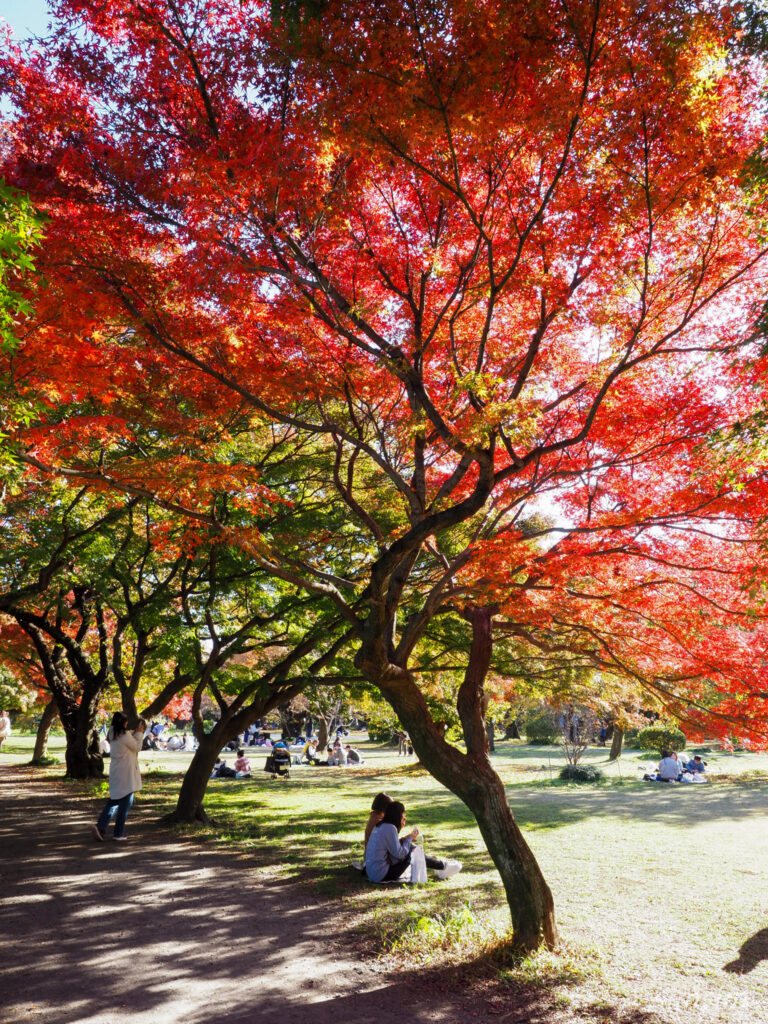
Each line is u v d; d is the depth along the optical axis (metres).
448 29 4.82
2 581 16.45
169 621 12.77
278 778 24.97
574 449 8.03
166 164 6.20
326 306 7.13
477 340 7.78
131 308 6.52
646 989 5.40
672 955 6.14
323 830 12.70
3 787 18.12
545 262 6.39
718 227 6.16
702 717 7.07
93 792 17.19
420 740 6.78
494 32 4.80
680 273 6.43
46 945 6.19
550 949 6.16
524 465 6.14
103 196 6.24
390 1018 4.88
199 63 6.21
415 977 5.63
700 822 13.88
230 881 8.65
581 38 5.02
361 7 4.81
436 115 5.19
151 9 6.09
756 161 5.13
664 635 7.38
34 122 6.19
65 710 20.30
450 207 6.72
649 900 7.97
